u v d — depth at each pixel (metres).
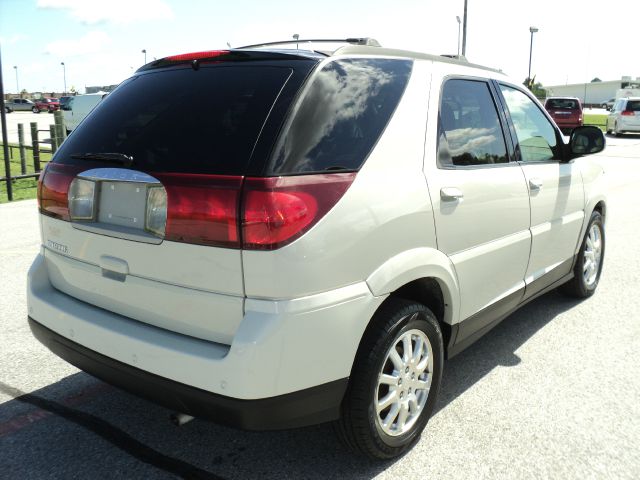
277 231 2.17
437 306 3.07
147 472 2.73
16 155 18.95
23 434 3.03
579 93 98.44
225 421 2.29
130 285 2.55
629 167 15.36
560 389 3.54
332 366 2.37
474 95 3.45
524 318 4.74
